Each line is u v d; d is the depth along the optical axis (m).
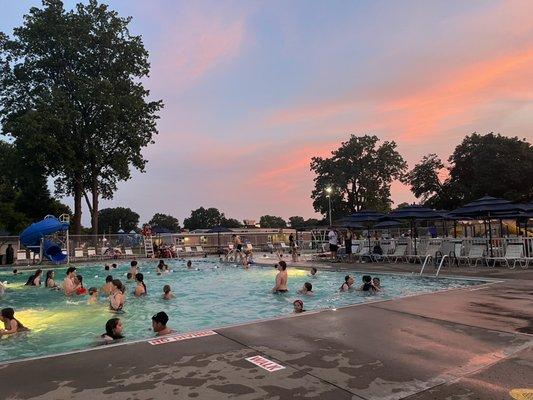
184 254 38.53
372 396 4.09
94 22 43.22
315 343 5.95
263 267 24.30
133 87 44.56
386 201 72.00
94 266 28.45
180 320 10.76
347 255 24.59
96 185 44.19
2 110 41.53
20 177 40.56
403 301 9.09
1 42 41.25
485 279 13.05
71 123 39.19
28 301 14.21
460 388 4.23
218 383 4.48
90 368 5.00
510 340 5.93
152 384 4.47
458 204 50.47
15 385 4.50
